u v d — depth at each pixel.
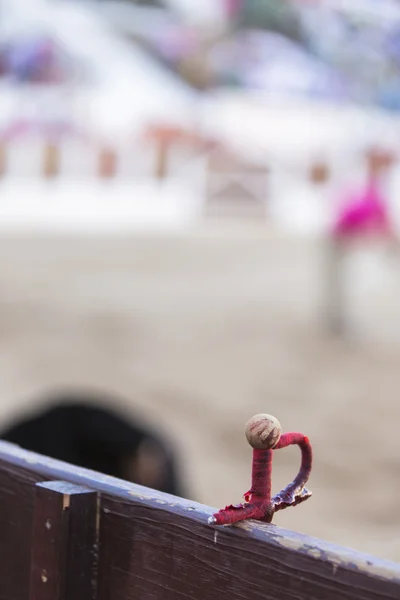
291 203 20.56
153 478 2.54
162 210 20.00
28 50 23.02
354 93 23.50
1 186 20.05
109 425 2.56
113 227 17.39
